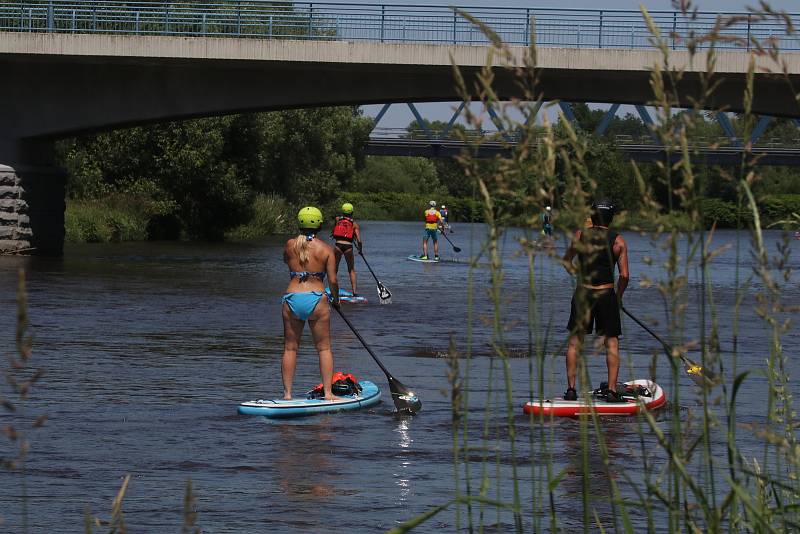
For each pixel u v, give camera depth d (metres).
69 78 71.12
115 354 27.55
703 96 5.36
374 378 24.38
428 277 59.72
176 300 43.22
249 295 46.00
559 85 68.44
